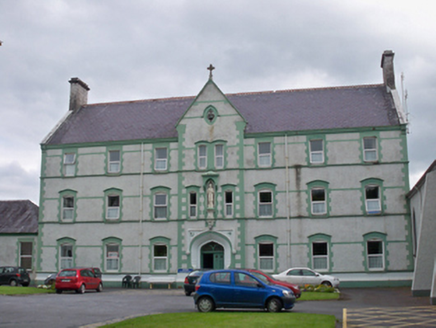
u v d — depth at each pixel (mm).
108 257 40156
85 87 47938
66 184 41656
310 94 43156
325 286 30953
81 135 42938
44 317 18797
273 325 16016
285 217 37812
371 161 37500
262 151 39156
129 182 40625
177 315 18641
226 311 20938
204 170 39250
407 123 37406
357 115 39406
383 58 42281
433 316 19094
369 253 36656
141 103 46062
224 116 39656
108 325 16203
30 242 42594
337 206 37375
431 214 26672
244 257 37594
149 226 39688
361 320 18047
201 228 38500
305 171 38188
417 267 27188
